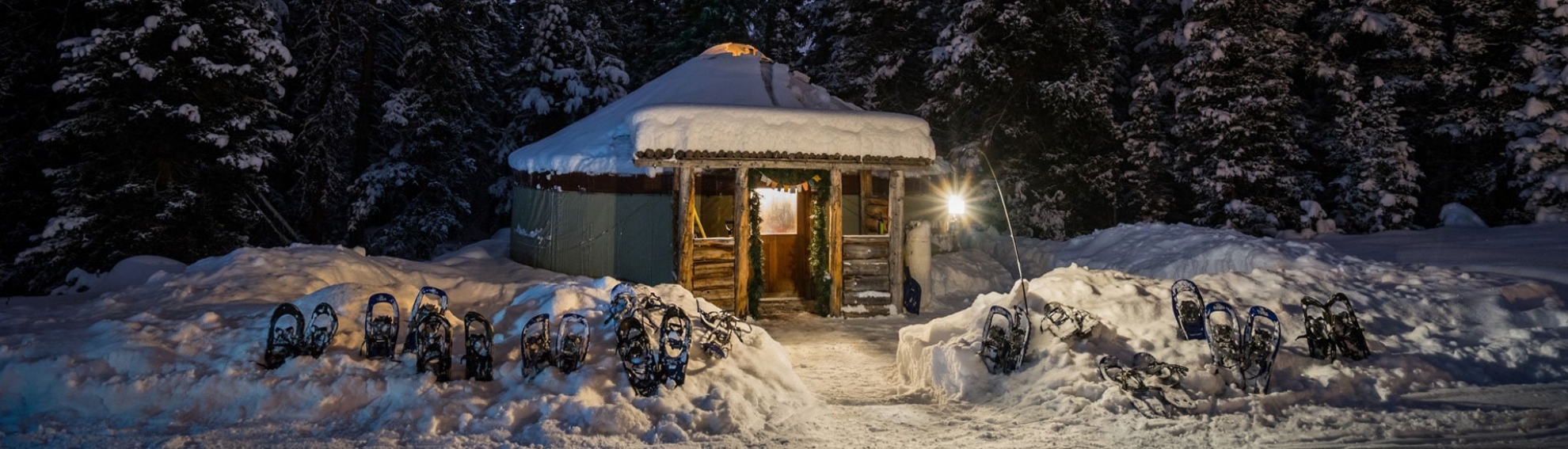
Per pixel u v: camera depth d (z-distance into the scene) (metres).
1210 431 5.11
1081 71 20.45
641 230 11.46
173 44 13.90
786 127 10.73
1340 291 7.56
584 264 12.12
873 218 12.25
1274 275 8.11
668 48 29.95
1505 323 7.17
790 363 7.39
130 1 13.97
